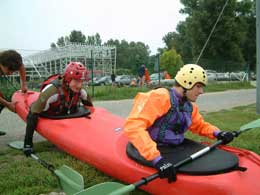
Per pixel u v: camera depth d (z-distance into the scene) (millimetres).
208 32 28984
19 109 6105
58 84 5059
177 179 3127
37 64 26719
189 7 32094
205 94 17781
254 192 3029
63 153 5488
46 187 4160
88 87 17359
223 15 28141
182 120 3551
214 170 3115
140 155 3473
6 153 5602
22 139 6637
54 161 5039
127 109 10891
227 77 25594
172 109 3461
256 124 3846
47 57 26828
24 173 4574
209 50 29125
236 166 3215
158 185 3283
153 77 23094
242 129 3855
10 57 5664
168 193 3223
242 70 27047
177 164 3145
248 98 15227
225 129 7195
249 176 3178
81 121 4977
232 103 12922
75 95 5133
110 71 28469
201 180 3051
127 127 3309
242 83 25297
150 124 3340
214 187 2996
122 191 2967
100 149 4094
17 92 6781
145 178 3080
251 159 3496
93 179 4398
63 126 4910
